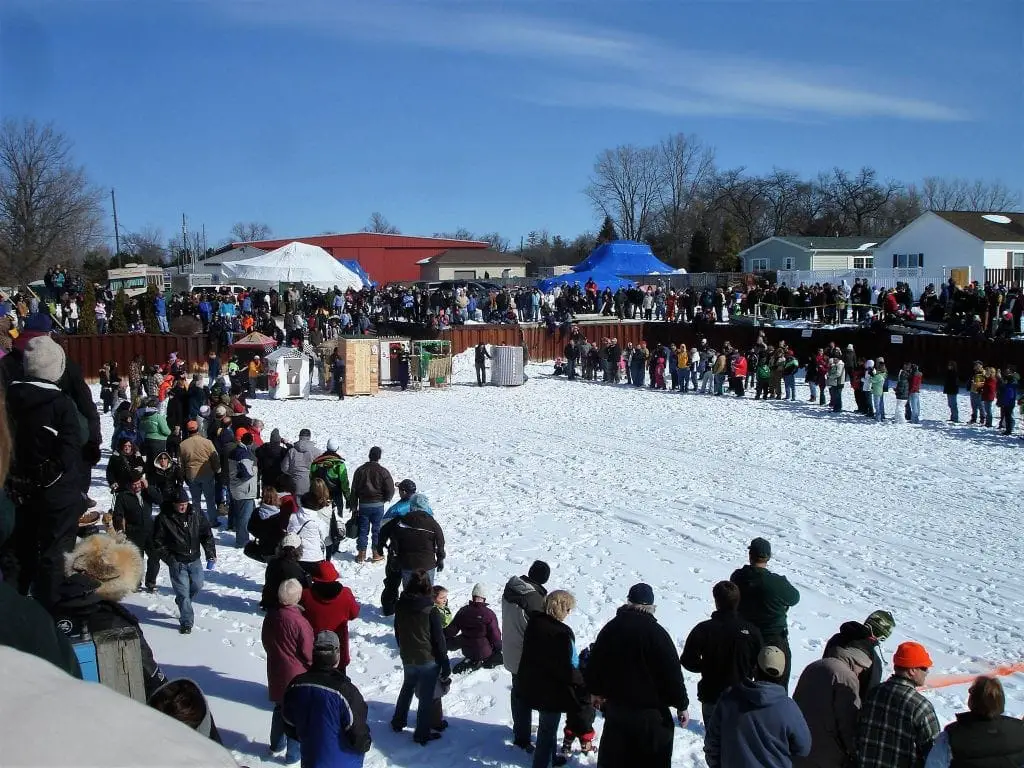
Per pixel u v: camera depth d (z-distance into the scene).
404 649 8.19
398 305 51.84
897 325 40.06
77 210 65.69
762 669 5.96
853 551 16.06
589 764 7.96
